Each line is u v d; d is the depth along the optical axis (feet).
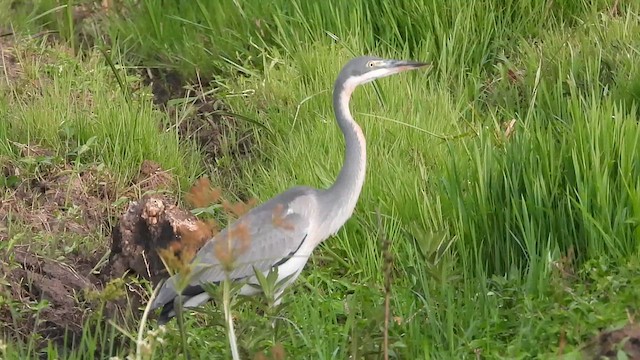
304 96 45.80
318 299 34.09
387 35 48.21
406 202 38.37
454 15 48.14
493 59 48.08
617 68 45.27
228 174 44.50
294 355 29.86
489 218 37.32
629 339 27.53
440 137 40.42
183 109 47.50
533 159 37.50
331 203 34.50
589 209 36.37
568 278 34.12
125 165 42.96
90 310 34.88
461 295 33.30
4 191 41.01
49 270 36.35
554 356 28.12
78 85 47.19
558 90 43.42
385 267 27.22
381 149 41.14
